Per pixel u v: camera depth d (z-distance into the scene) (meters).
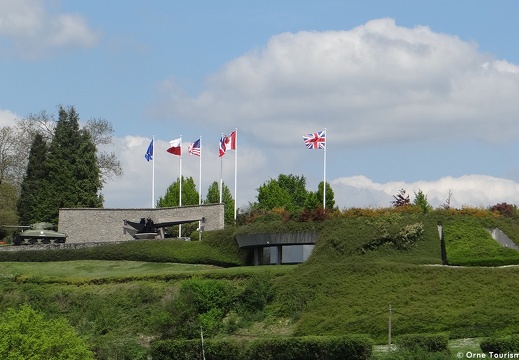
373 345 57.44
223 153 101.56
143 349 66.81
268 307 71.94
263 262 87.38
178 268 88.56
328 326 65.44
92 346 66.94
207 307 72.31
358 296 69.38
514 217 83.88
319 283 72.44
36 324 58.09
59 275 87.00
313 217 84.31
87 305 79.19
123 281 81.62
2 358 55.72
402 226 79.31
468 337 60.62
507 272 69.19
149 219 102.88
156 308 75.75
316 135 92.25
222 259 89.25
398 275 71.06
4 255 96.00
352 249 78.50
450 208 82.19
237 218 93.81
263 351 57.69
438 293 67.81
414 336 54.38
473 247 76.44
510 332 60.16
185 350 60.59
